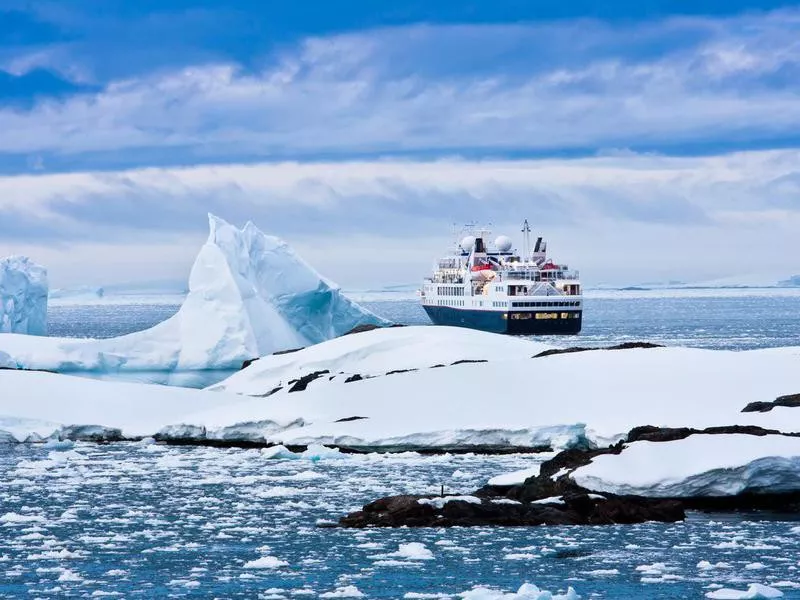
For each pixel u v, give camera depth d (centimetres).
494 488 8294
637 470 7825
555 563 6525
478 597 5766
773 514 7631
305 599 5922
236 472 9612
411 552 6750
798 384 10856
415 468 9594
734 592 5894
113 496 8656
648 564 6494
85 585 6222
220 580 6291
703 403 10425
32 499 8562
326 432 10625
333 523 7588
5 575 6425
